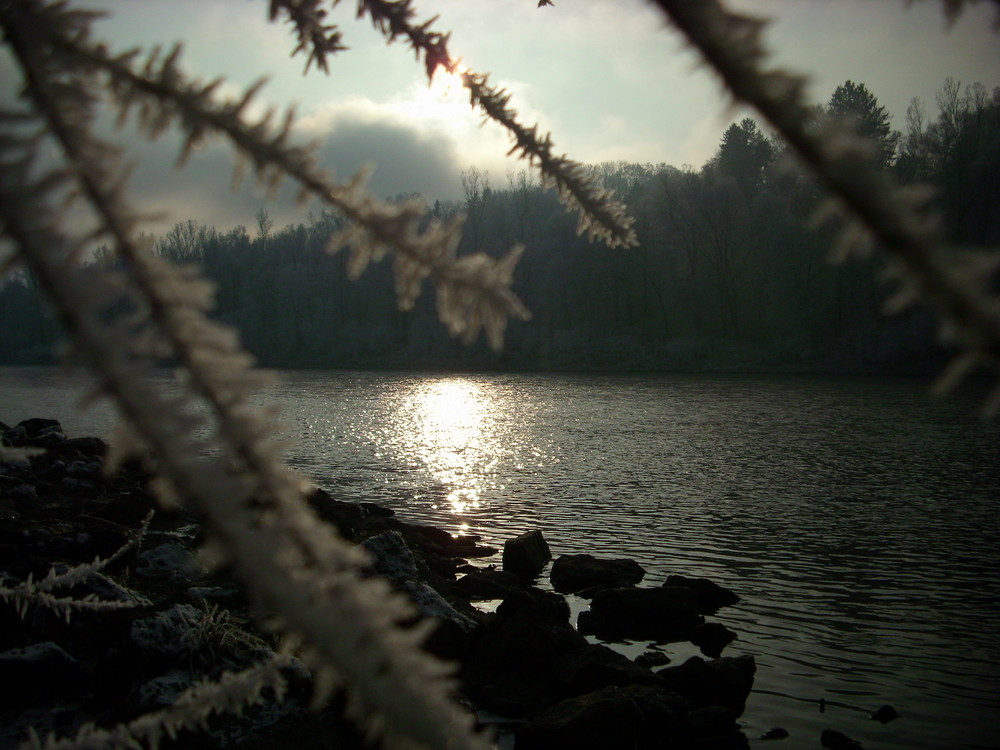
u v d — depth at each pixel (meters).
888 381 50.47
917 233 0.36
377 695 0.43
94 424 30.70
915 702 7.98
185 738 5.42
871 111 49.03
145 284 0.47
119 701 5.86
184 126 0.55
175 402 0.45
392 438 29.81
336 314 83.69
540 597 9.95
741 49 0.41
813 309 63.28
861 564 13.10
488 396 46.06
